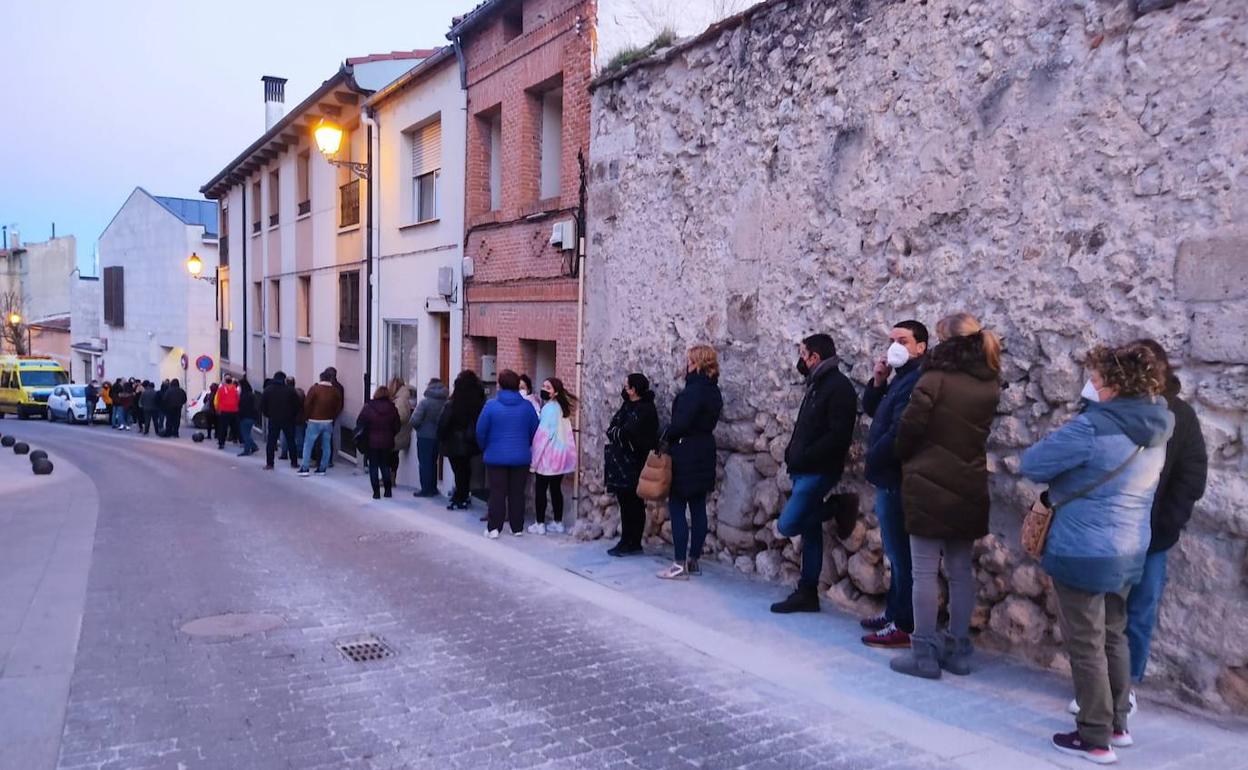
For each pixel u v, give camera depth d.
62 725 4.30
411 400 14.46
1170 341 4.34
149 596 6.70
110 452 21.94
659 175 8.11
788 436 6.66
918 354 5.06
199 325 35.59
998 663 5.01
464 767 3.88
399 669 5.11
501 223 11.51
